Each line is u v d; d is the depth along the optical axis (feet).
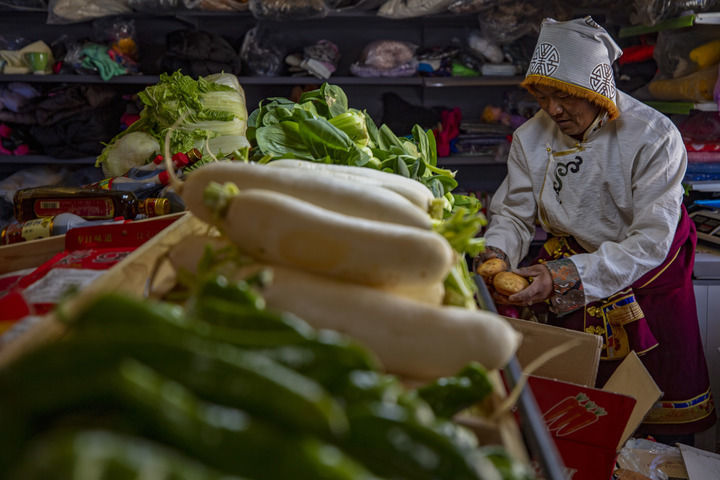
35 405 1.20
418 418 1.54
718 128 10.06
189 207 2.91
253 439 1.21
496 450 1.90
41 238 4.31
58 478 0.97
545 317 6.71
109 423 1.18
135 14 12.60
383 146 6.04
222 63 12.41
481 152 13.44
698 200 10.25
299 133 5.25
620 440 4.09
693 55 9.70
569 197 6.90
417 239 2.32
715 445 8.00
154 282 2.95
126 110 13.38
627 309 6.49
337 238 2.33
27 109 12.54
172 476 1.06
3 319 2.52
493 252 7.05
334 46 13.48
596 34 6.04
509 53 12.99
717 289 8.64
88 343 1.31
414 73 13.25
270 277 2.19
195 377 1.32
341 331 2.28
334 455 1.24
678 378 6.86
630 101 6.66
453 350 2.27
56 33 14.11
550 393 3.96
